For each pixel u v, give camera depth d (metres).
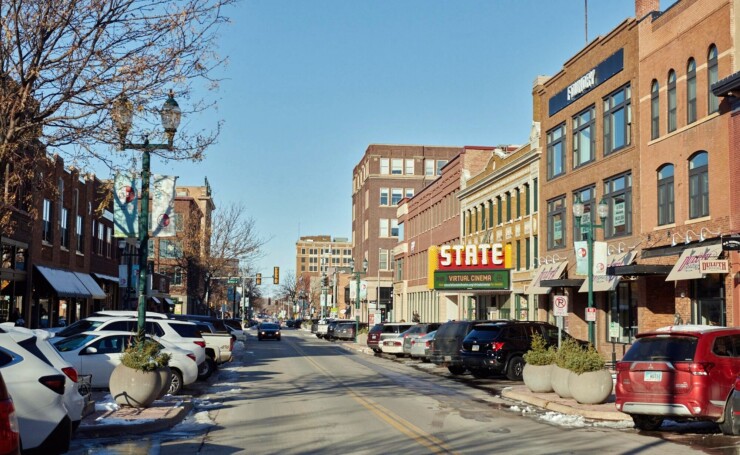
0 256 20.00
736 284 24.27
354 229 119.69
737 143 24.41
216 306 97.56
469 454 11.82
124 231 19.64
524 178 44.41
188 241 63.19
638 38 31.52
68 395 11.23
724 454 11.99
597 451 12.21
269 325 69.12
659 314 30.23
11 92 14.92
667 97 29.27
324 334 73.62
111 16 15.09
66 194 42.97
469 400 19.95
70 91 15.04
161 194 20.39
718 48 25.92
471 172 57.62
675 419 14.34
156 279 62.91
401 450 12.14
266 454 11.78
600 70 34.91
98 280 50.94
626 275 29.42
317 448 12.33
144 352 16.73
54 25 14.73
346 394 21.25
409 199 77.50
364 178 106.25
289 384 24.44
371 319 60.75
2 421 6.43
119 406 16.47
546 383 20.00
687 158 27.67
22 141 15.28
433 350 28.84
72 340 19.94
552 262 39.78
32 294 37.25
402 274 79.31
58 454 10.26
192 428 14.62
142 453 11.84
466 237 56.62
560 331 23.17
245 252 65.25
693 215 27.50
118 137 15.62
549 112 40.88
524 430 14.59
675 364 14.10
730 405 13.79
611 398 19.33
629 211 32.31
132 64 15.06
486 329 26.25
